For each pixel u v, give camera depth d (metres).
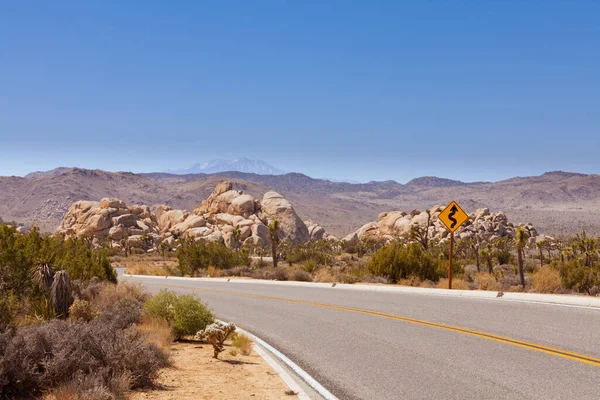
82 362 7.52
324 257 75.25
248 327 14.27
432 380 8.05
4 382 6.67
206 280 37.66
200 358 10.40
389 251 31.34
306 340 11.94
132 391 7.52
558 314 13.43
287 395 7.50
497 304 16.03
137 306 14.77
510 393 7.21
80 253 23.73
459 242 112.88
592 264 59.94
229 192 185.00
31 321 12.20
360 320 14.40
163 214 184.38
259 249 121.00
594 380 7.66
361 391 7.71
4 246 14.37
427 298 18.83
